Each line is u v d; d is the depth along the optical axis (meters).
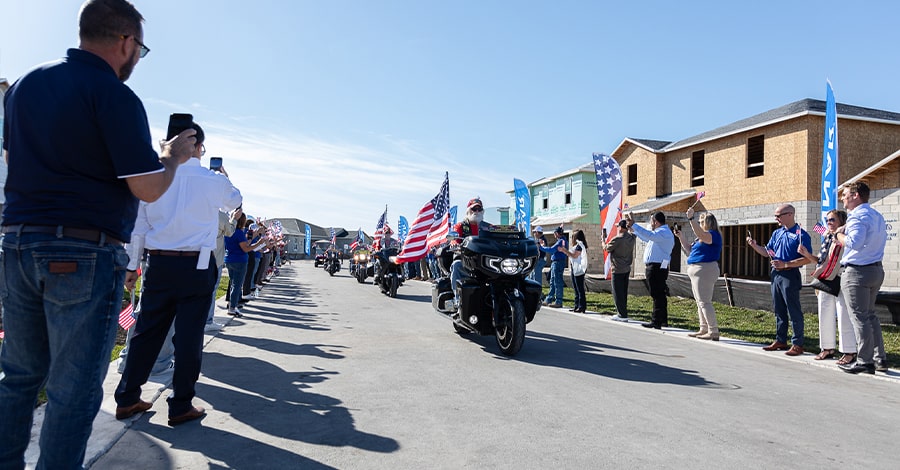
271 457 2.91
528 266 6.03
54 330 2.00
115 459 2.84
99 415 3.51
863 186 5.49
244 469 2.75
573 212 31.58
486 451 3.04
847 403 4.29
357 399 4.05
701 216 7.63
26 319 2.07
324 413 3.70
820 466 2.94
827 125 7.28
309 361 5.38
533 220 35.53
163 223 3.42
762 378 5.14
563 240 12.03
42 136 2.00
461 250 6.40
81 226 2.02
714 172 22.41
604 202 12.34
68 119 2.00
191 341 3.45
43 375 2.18
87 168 2.04
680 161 24.36
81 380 2.05
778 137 19.73
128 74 2.34
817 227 6.67
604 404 4.04
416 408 3.84
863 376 5.32
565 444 3.17
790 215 6.57
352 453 2.98
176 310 3.52
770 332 8.23
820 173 18.72
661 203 23.14
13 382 2.12
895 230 15.60
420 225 11.17
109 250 2.12
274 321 8.38
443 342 6.61
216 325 7.37
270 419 3.55
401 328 7.75
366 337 6.93
